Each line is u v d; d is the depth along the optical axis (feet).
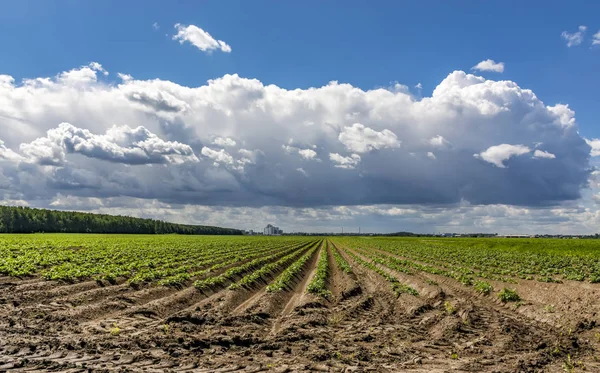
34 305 62.59
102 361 37.40
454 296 80.02
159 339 45.03
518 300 75.56
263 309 65.26
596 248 205.98
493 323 57.52
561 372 37.35
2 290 71.87
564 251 197.67
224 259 154.71
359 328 55.67
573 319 58.49
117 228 530.68
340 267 138.10
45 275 86.07
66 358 37.81
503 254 196.44
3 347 39.91
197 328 52.49
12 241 195.21
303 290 93.15
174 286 85.15
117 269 102.32
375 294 86.22
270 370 37.01
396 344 47.67
